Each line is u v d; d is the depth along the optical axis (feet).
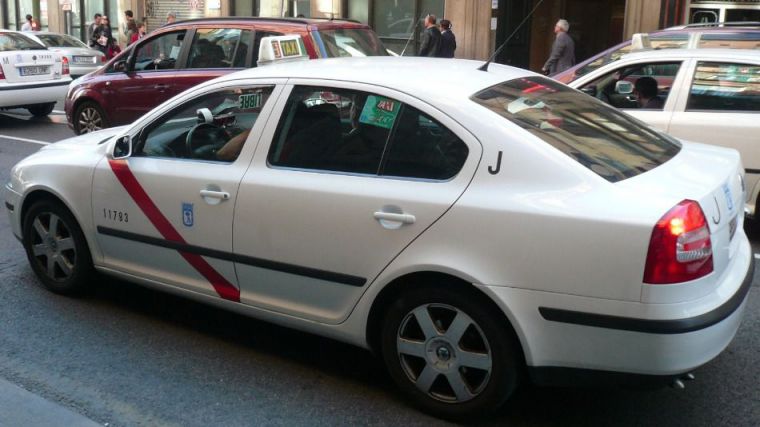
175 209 14.05
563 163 10.85
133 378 13.34
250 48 28.66
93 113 33.99
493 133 11.25
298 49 16.69
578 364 10.68
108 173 15.02
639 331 10.13
